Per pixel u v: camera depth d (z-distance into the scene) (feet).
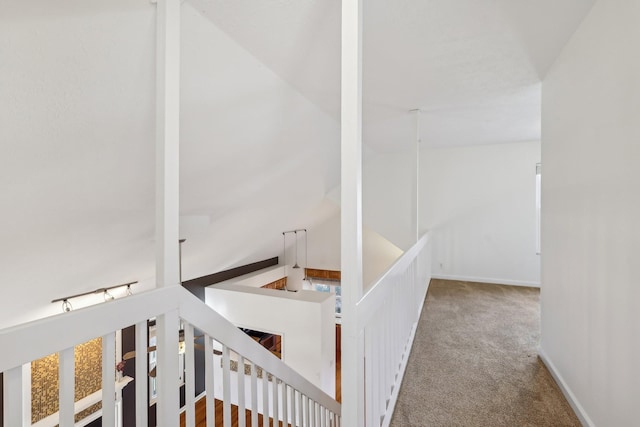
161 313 3.40
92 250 8.39
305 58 6.52
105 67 4.46
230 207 11.82
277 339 18.88
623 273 4.71
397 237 19.54
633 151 4.45
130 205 7.49
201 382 16.20
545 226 8.13
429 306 13.56
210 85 6.18
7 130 4.28
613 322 4.99
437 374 8.04
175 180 3.79
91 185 6.17
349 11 3.66
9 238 6.13
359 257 3.75
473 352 9.23
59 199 6.00
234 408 15.26
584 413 5.98
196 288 17.53
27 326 2.32
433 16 5.63
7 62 3.71
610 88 5.03
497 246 17.57
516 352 9.20
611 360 5.05
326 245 24.59
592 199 5.63
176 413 3.55
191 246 13.01
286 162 11.41
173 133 3.79
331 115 10.17
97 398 12.03
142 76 4.91
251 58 6.34
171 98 3.80
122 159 6.08
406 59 7.20
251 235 16.53
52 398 10.94
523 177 17.03
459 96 9.52
